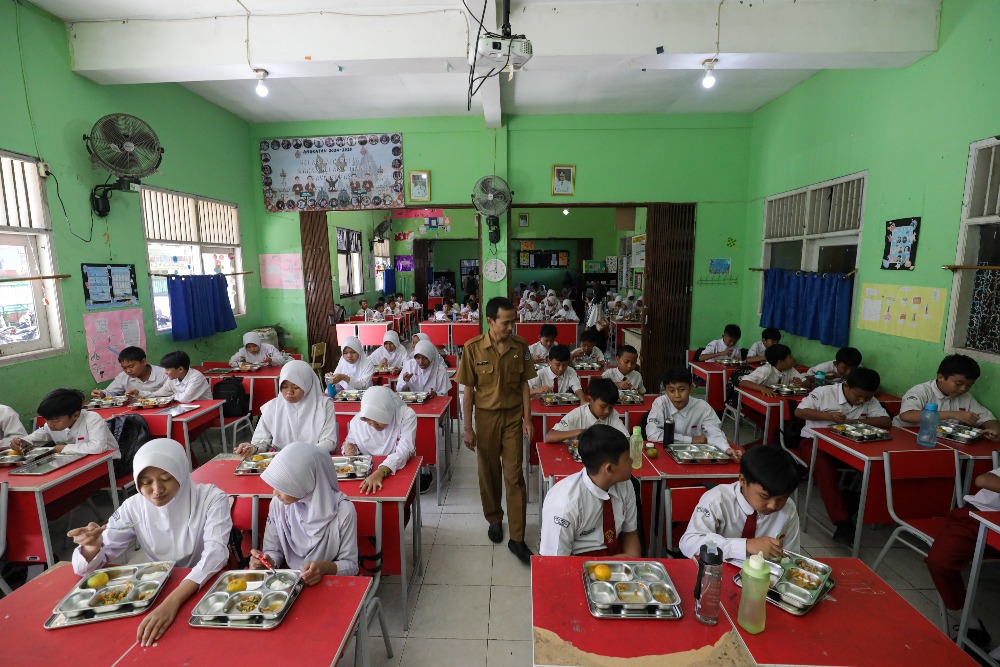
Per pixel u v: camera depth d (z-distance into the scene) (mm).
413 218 13070
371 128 6180
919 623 1311
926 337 3412
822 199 4648
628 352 3893
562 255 13625
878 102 3871
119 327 4137
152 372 4000
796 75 4734
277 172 6297
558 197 6211
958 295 3166
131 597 1396
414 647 2152
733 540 1571
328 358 6613
